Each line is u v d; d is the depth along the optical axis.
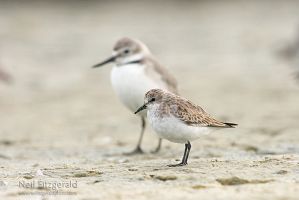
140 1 46.03
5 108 19.12
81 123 16.58
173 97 9.46
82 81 24.16
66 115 17.86
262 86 21.75
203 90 21.33
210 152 11.69
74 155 12.22
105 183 8.38
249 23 38.50
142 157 11.74
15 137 14.70
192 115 9.24
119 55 13.42
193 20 39.88
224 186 7.98
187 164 9.66
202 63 27.33
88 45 31.53
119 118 17.25
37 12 40.53
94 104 19.62
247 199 7.22
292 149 11.74
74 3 43.72
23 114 18.12
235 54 29.48
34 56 28.83
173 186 8.04
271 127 14.88
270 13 42.09
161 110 9.34
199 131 9.36
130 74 13.10
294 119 15.92
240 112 17.30
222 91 21.02
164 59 28.36
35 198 7.62
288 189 7.66
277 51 29.06
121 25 37.38
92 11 42.03
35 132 15.38
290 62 26.66
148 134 14.95
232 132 14.31
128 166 9.87
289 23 37.72
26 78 24.28
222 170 8.98
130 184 8.27
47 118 17.42
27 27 36.00
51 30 35.50
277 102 18.73
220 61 27.83
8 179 8.88
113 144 13.68
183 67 26.45
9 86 22.53
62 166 10.20
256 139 13.27
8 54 29.03
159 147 12.65
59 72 25.84
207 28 36.97
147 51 13.61
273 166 9.18
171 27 37.19
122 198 7.45
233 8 44.53
